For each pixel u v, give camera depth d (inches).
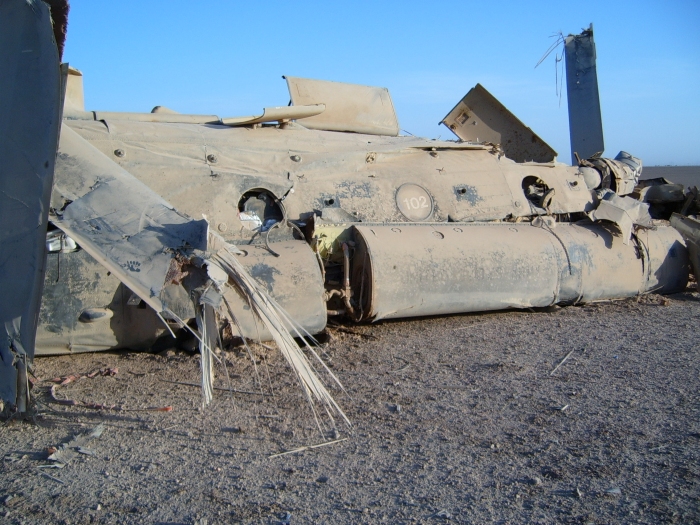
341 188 316.5
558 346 275.9
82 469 164.2
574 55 510.9
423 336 295.9
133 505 145.2
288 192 303.4
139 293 164.9
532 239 333.1
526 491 149.3
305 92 386.6
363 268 291.9
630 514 137.9
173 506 144.4
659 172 2337.6
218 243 179.2
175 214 190.9
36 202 185.3
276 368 245.6
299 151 326.6
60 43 195.8
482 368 245.6
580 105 509.0
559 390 219.6
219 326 248.8
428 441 178.9
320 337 290.5
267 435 184.7
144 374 239.9
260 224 294.4
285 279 265.9
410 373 240.4
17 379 183.3
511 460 166.2
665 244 377.4
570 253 336.5
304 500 146.5
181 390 222.1
